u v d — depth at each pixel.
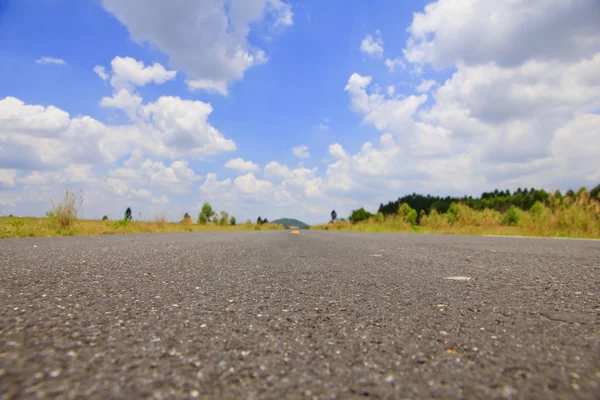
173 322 1.36
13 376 0.82
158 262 3.36
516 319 1.48
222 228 31.70
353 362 0.99
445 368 0.95
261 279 2.51
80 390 0.76
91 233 10.75
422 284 2.35
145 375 0.86
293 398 0.77
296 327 1.34
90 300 1.70
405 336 1.24
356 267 3.23
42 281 2.18
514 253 4.76
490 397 0.79
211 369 0.91
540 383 0.86
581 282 2.43
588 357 1.04
